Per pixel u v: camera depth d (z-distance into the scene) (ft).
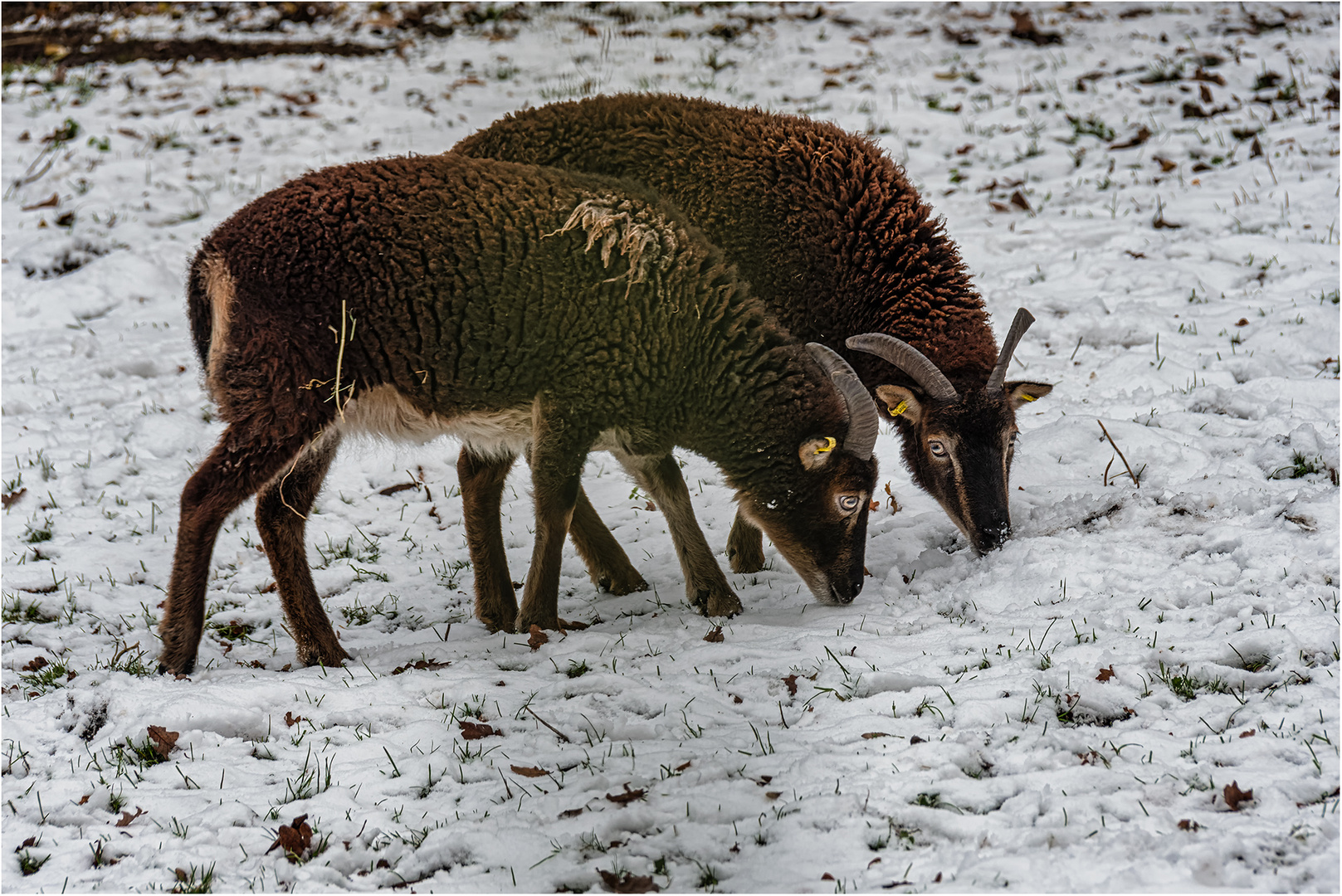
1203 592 31.89
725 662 32.04
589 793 25.59
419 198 33.58
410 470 50.88
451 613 39.60
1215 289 57.82
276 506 34.42
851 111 92.48
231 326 32.30
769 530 37.78
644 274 33.99
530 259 33.58
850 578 36.78
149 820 25.98
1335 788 22.94
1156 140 80.43
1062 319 56.03
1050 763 24.88
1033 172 78.23
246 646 37.19
